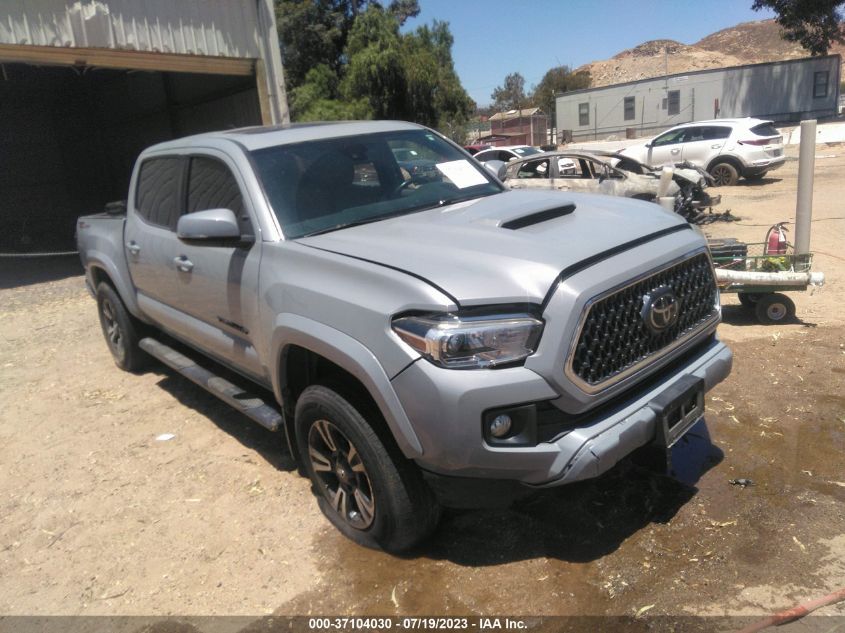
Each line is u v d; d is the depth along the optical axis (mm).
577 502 3443
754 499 3350
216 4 12164
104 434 4809
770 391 4559
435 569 3057
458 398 2527
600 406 2795
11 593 3203
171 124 17359
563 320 2564
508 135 41312
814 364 4949
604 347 2732
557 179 12320
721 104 42125
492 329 2551
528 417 2588
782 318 6008
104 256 5438
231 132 4320
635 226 3191
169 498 3875
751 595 2719
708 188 16953
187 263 4109
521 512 3398
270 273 3352
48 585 3234
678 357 3236
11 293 10516
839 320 5949
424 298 2619
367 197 3818
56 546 3537
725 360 3354
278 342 3270
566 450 2617
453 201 3961
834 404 4289
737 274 5836
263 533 3455
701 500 3379
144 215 4867
